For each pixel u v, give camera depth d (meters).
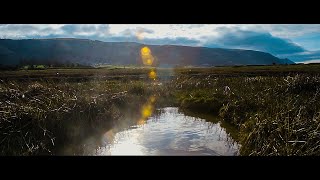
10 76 40.84
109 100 13.80
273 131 8.16
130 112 14.43
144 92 19.14
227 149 8.44
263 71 48.00
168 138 9.79
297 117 8.63
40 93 12.02
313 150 6.83
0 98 10.86
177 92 20.89
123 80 28.94
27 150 8.13
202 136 9.98
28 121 9.12
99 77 36.78
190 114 14.42
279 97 13.01
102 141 9.58
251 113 11.27
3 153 7.89
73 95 12.43
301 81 15.40
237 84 20.64
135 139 9.73
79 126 10.23
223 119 12.68
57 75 43.78
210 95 16.70
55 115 9.81
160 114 14.51
